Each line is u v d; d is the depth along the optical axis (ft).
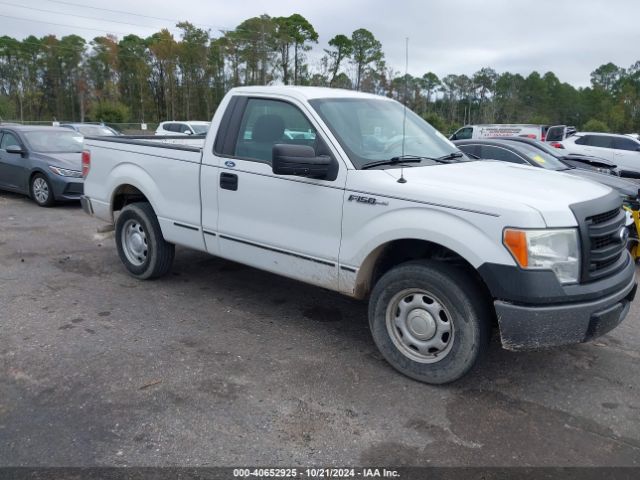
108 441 10.41
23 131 36.96
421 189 12.19
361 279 13.47
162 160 17.70
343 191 13.33
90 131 74.13
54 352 13.92
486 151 29.96
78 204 35.91
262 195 14.97
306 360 13.84
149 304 17.43
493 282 11.19
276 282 19.85
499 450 10.41
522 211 10.93
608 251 12.01
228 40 208.54
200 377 12.85
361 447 10.42
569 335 11.30
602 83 332.80
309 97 14.78
